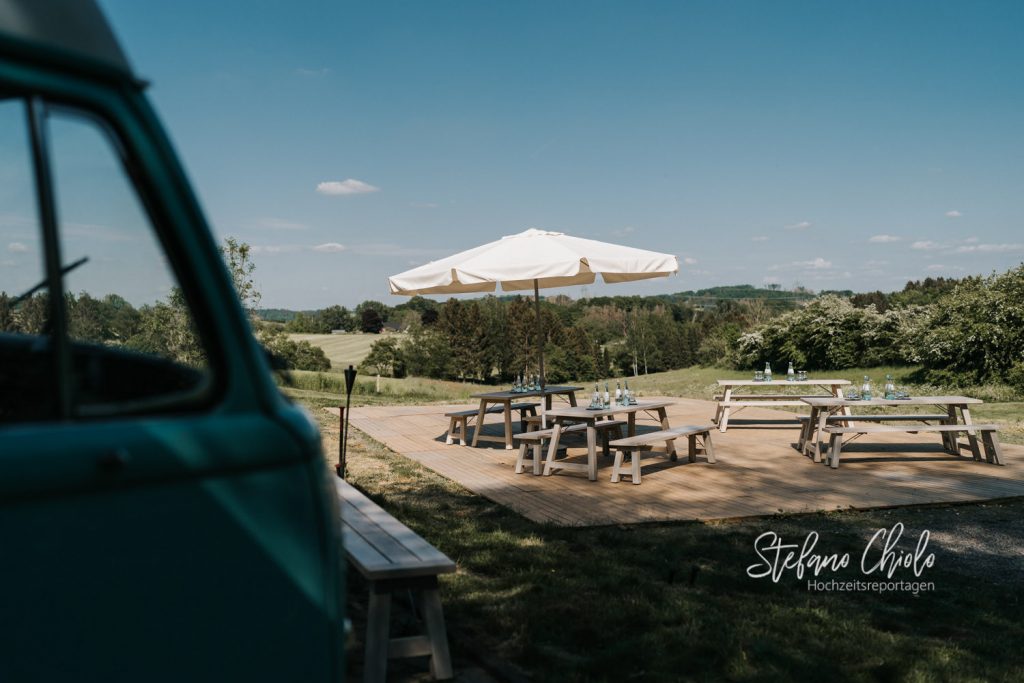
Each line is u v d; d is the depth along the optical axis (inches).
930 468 378.9
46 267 59.6
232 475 61.9
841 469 377.1
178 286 63.9
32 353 63.1
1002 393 807.1
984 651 172.6
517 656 159.8
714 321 2819.9
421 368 2037.4
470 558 227.8
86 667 53.7
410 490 331.0
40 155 57.9
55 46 56.7
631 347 2849.4
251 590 62.3
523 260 394.9
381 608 141.9
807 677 156.1
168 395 62.1
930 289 1727.4
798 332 1307.8
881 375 1106.7
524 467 378.6
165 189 62.3
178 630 58.1
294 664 64.7
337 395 830.5
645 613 185.6
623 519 280.4
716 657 162.2
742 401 522.9
